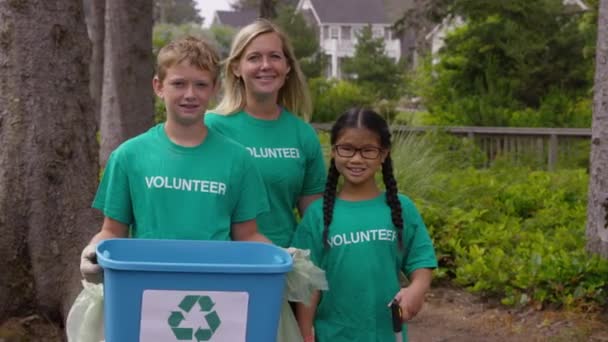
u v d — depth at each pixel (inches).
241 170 130.2
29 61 208.7
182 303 107.9
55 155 210.7
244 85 149.4
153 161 128.1
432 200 370.9
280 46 148.5
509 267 268.2
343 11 2706.7
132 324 107.8
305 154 150.0
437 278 283.7
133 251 119.0
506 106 804.6
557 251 283.1
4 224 208.7
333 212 139.8
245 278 108.3
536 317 246.8
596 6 791.7
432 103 847.7
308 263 122.1
